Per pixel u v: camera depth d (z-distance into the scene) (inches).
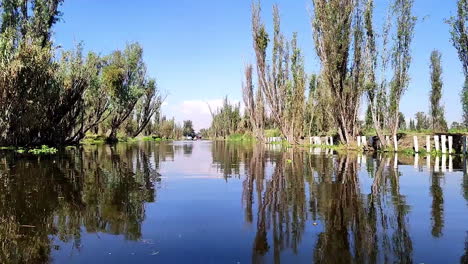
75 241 193.3
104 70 1657.2
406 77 857.5
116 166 584.4
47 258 167.9
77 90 1017.5
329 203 285.0
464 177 420.8
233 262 162.9
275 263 161.0
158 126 3659.0
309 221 231.6
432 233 203.0
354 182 392.5
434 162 606.2
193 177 452.8
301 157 765.9
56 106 938.1
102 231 211.8
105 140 1796.3
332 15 981.8
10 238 197.5
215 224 227.0
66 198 307.0
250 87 2159.2
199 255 171.9
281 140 1685.5
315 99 1478.8
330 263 160.2
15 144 839.7
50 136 976.3
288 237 198.7
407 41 847.1
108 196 319.0
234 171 519.8
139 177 449.7
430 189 343.6
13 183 383.2
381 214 247.3
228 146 1547.7
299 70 1380.4
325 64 1017.5
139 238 198.7
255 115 2123.5
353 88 1007.6
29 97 791.7
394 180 402.6
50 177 431.8
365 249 177.9
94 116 1416.1
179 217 244.7
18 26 905.5
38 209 265.4
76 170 510.6
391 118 876.0
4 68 731.4
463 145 702.5
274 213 254.1
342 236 199.2
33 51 763.4
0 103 757.3
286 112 1437.0
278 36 1467.8
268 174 477.4
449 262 160.2
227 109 3265.3
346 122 1034.1
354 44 986.1
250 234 205.2
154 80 2454.5
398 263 159.5
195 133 5334.6
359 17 967.6
